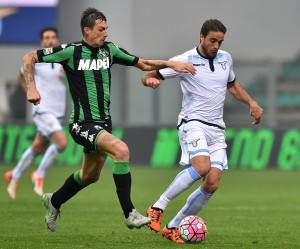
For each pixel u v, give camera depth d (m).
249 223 38.62
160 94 83.75
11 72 91.31
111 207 45.25
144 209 45.16
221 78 32.72
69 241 32.03
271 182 64.62
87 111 30.91
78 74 30.92
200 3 96.56
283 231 35.69
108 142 30.00
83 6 92.06
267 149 77.94
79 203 47.47
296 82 85.19
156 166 78.25
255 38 96.94
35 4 89.62
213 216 41.59
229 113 84.69
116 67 84.44
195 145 31.91
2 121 81.44
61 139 49.88
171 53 95.94
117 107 84.56
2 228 35.88
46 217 32.84
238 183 63.62
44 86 50.25
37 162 81.00
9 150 78.81
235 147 78.00
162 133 78.44
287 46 97.06
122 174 29.89
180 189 31.55
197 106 32.59
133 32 94.81
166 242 31.78
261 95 84.38
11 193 49.50
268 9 96.81
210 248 30.33
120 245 30.91
